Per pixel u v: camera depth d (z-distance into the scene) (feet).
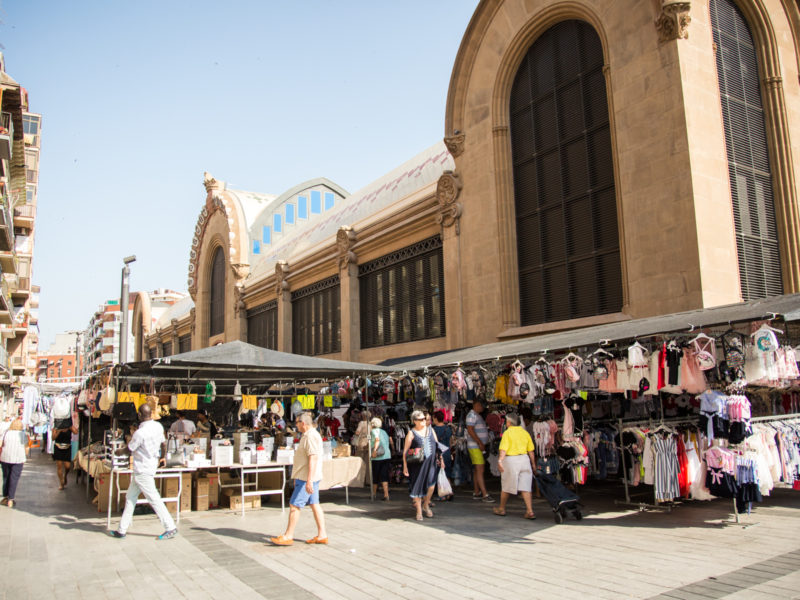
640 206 41.81
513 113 54.95
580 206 47.96
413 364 46.60
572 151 49.01
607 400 42.80
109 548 26.78
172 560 24.38
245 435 39.37
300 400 49.83
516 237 53.57
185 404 39.86
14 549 26.73
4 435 41.55
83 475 56.80
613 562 22.25
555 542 25.96
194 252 136.05
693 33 41.37
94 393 43.70
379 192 80.94
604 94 46.68
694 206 38.24
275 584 20.66
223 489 40.32
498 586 19.75
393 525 31.22
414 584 20.26
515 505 37.09
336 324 81.46
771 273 44.88
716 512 31.68
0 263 102.01
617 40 44.60
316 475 27.20
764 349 26.12
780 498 36.17
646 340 32.48
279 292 95.14
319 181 139.54
